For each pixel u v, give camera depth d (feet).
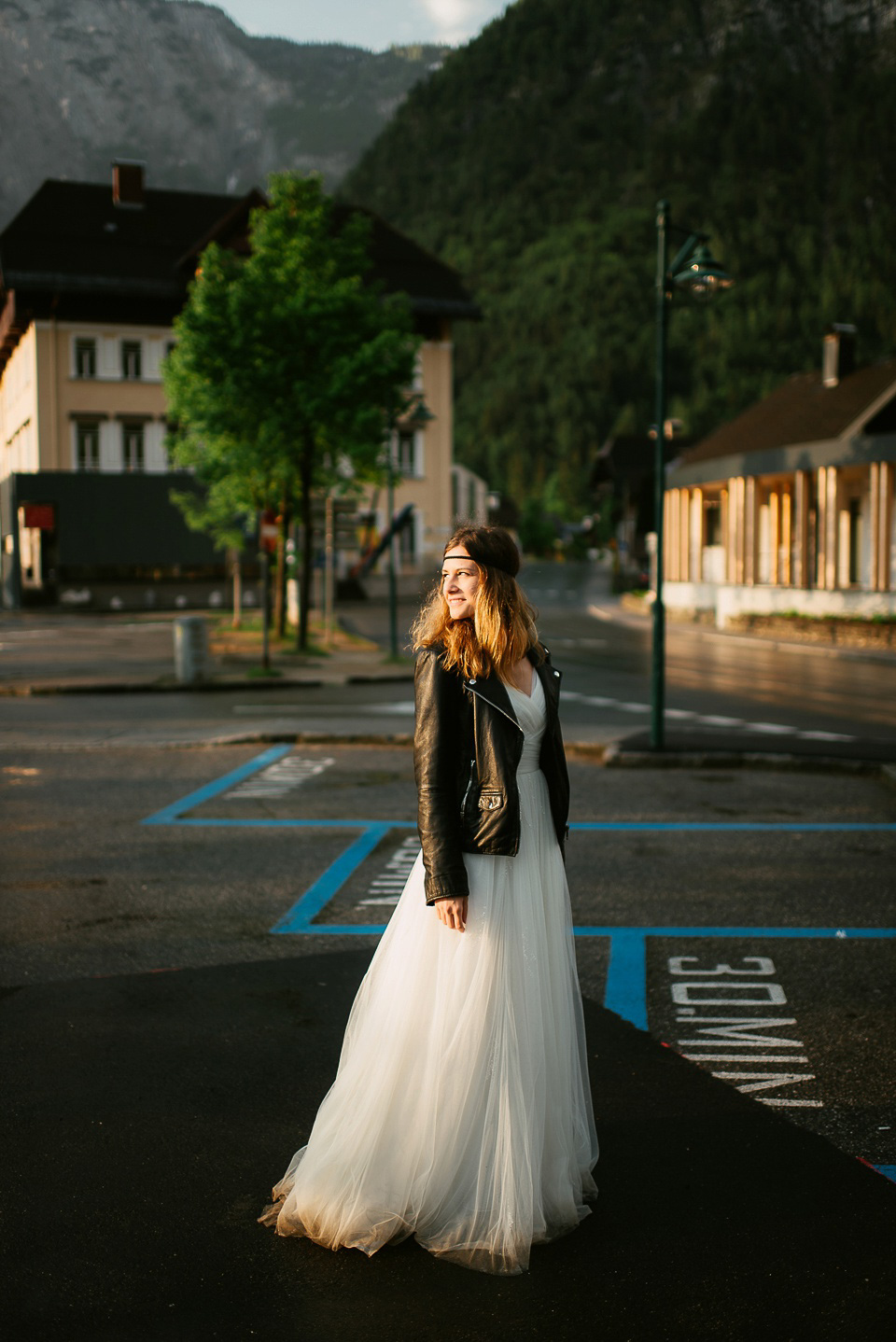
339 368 79.92
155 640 102.17
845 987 16.14
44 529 166.91
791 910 20.20
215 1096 12.19
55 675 68.23
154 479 170.30
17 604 167.73
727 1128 11.53
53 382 172.04
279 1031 14.08
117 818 28.40
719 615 125.70
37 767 36.60
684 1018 14.90
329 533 82.89
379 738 41.81
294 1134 11.31
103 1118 11.65
